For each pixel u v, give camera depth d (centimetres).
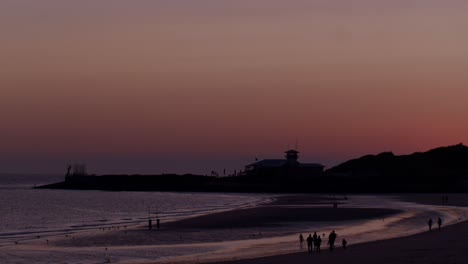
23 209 15625
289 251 6375
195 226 9206
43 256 6378
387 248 6097
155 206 16788
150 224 9081
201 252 6475
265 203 16188
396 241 6750
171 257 6153
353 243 6919
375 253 5734
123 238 7856
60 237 8144
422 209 12588
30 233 9062
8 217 12938
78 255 6406
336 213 11325
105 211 14850
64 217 12888
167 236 7994
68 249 6875
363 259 5356
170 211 14438
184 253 6425
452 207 13400
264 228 8862
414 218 10325
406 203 15350
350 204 14862
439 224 8200
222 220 10069
